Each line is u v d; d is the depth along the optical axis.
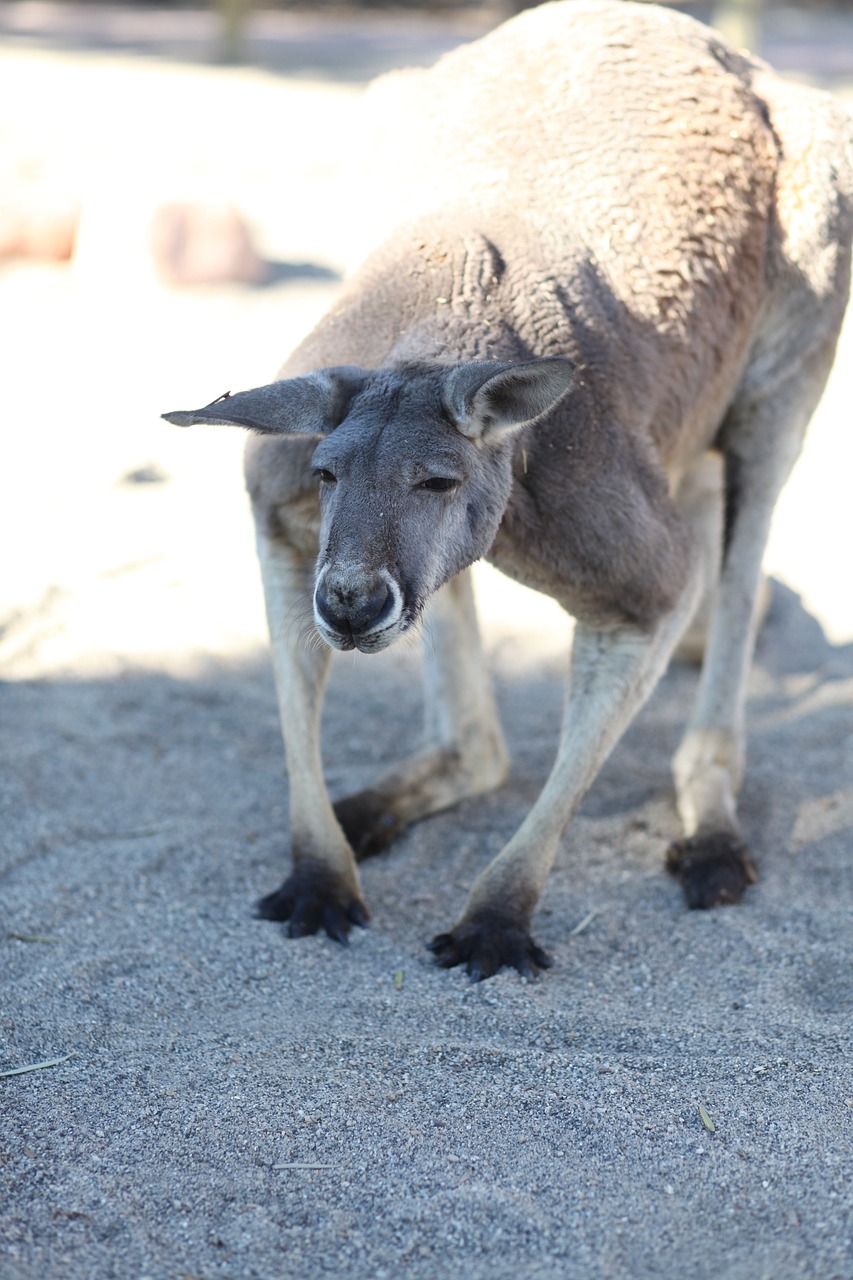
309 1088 5.93
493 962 6.93
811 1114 5.78
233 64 40.06
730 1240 5.07
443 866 8.06
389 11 53.53
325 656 7.54
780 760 9.14
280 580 7.42
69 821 8.24
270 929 7.30
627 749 9.45
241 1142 5.60
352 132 8.90
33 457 13.55
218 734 9.47
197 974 6.88
